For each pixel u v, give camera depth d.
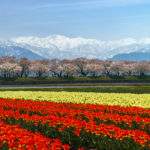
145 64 173.50
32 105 24.55
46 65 173.50
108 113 20.81
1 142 12.87
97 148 13.37
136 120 17.09
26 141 11.66
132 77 160.25
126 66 177.12
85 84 92.00
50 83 101.88
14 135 13.17
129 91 53.47
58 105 25.81
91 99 32.75
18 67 155.00
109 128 14.37
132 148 12.34
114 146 12.71
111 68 172.62
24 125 17.36
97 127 14.88
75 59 177.38
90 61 185.88
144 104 27.88
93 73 170.75
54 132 15.56
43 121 16.73
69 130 15.51
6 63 155.50
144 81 107.25
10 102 27.58
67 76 161.62
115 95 38.47
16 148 11.40
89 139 14.26
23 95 39.09
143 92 50.56
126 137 13.87
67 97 35.75
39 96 37.44
